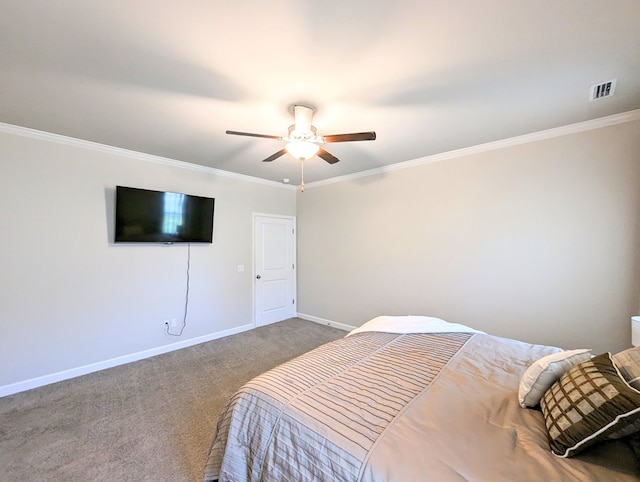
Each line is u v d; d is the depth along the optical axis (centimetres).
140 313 343
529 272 289
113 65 172
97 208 310
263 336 423
